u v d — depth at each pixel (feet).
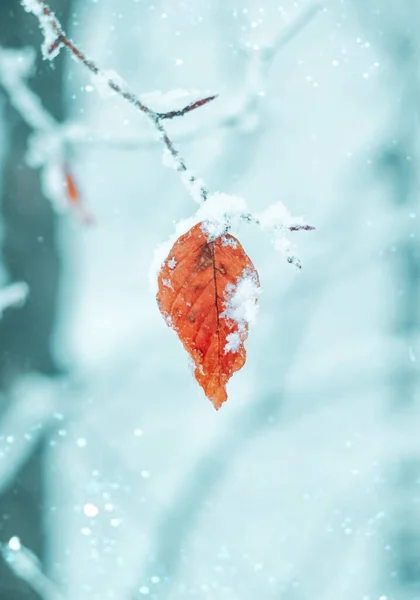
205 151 7.80
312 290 9.45
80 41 5.03
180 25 4.91
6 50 4.83
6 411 6.37
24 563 5.64
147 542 6.98
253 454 8.35
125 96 2.38
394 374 8.91
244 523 7.73
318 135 7.89
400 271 9.57
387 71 7.02
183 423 8.47
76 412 6.96
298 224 2.35
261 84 4.09
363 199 9.05
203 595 6.97
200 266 2.32
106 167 8.44
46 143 4.96
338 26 5.37
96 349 8.52
